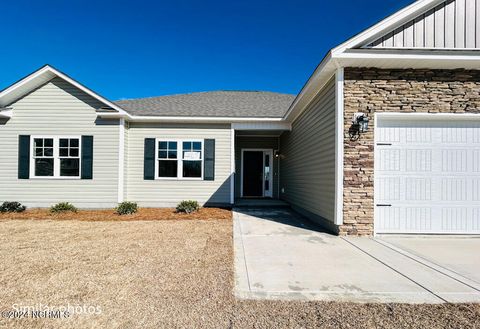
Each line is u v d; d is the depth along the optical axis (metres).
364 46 5.75
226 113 10.82
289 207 10.70
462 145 6.01
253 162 13.59
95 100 9.70
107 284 3.23
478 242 5.43
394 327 2.38
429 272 3.73
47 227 6.55
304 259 4.25
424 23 5.81
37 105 9.62
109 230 6.23
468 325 2.41
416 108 5.92
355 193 5.88
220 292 3.04
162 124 10.54
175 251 4.59
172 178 10.48
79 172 9.67
